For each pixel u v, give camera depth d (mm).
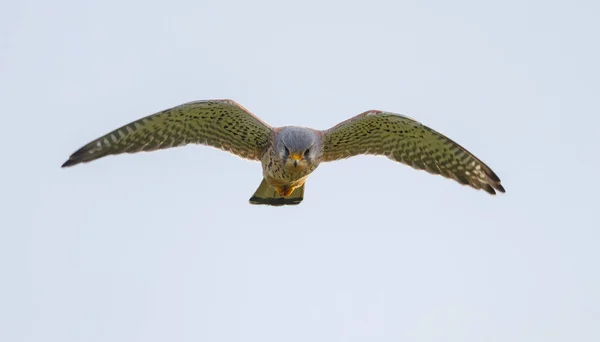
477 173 14188
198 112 13828
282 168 13898
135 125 13750
